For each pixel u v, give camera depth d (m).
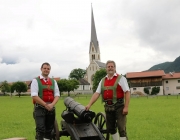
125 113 6.99
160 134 11.62
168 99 50.38
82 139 6.97
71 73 161.50
